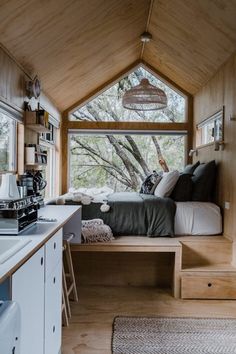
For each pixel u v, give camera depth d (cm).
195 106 589
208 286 355
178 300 353
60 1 289
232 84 391
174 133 607
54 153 576
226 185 404
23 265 146
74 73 475
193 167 496
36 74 400
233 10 322
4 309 105
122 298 357
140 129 608
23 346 146
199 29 390
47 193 559
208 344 262
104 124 608
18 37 301
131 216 402
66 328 287
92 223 390
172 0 367
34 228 212
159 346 259
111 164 628
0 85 295
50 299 199
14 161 359
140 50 556
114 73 591
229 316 313
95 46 431
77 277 401
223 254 385
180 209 409
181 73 546
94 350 252
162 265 401
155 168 624
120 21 405
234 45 376
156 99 460
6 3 252
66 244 326
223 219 411
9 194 237
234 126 380
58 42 359
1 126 334
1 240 179
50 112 506
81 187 621
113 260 400
